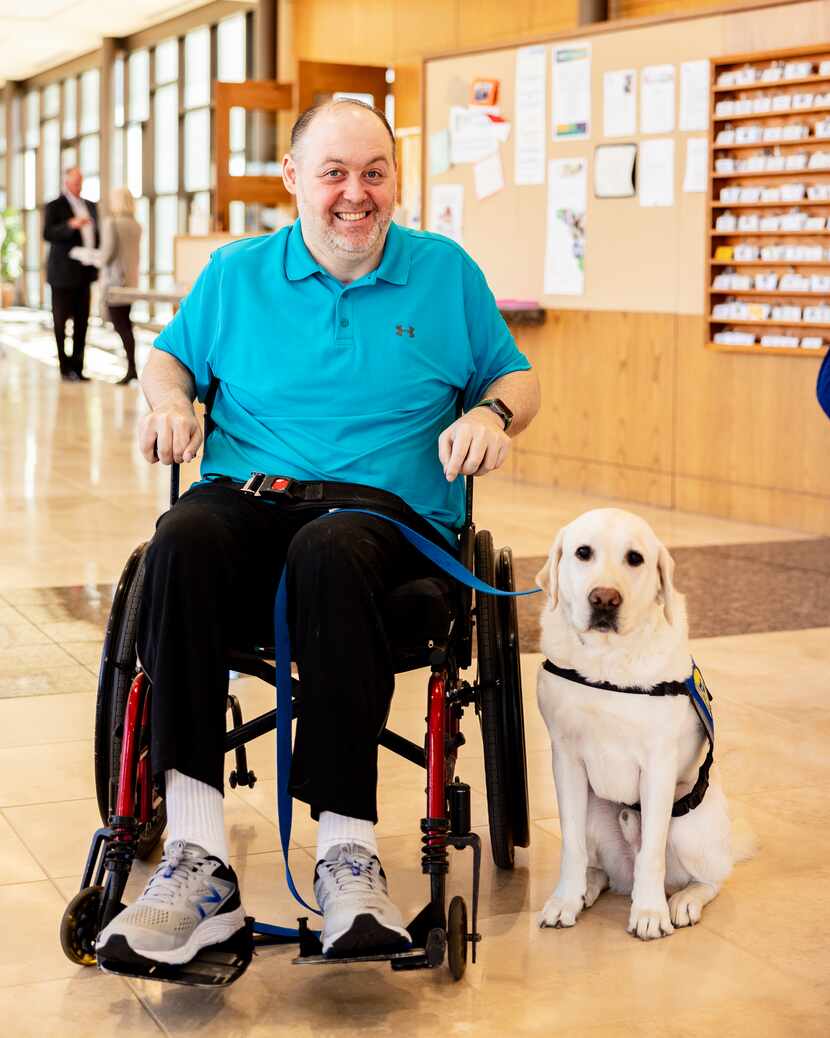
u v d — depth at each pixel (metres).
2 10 16.03
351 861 1.98
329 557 2.01
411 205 10.22
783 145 6.01
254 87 10.67
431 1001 2.04
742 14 6.10
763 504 6.30
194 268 10.33
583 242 6.97
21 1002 2.02
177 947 1.91
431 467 2.41
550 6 8.86
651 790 2.24
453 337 2.45
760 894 2.45
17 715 3.46
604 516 2.21
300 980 2.11
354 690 1.98
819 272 5.97
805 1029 1.96
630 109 6.64
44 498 6.57
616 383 6.92
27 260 23.47
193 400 2.46
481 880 2.51
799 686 3.82
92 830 2.71
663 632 2.21
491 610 2.42
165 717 1.99
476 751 3.27
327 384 2.37
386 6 10.48
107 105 18.28
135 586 2.34
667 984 2.10
